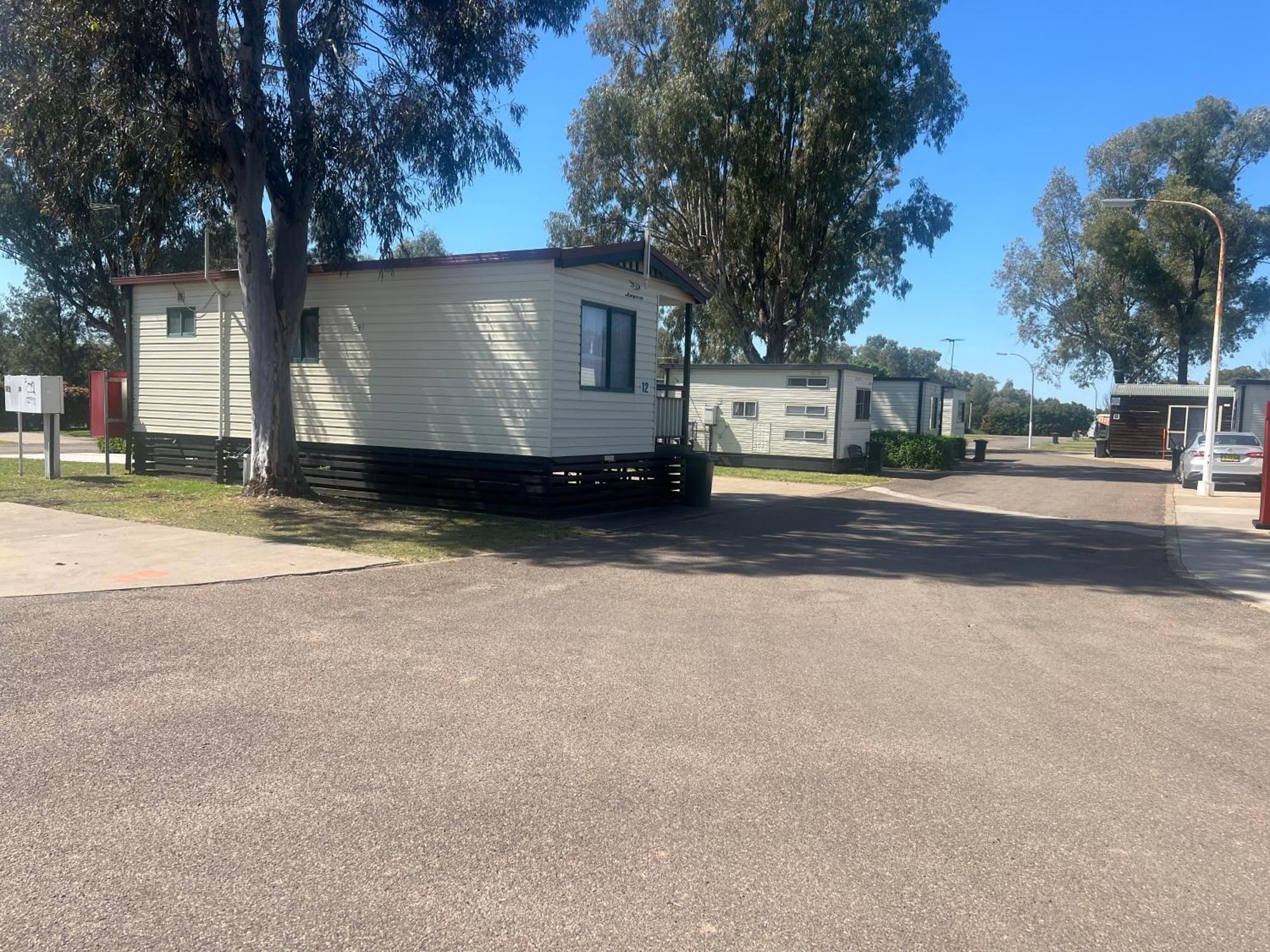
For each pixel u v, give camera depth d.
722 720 5.25
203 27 11.88
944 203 30.86
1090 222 48.84
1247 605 9.08
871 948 3.06
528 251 13.71
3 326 45.41
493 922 3.16
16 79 11.98
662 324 36.84
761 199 28.59
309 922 3.13
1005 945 3.10
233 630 6.98
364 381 15.57
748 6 27.72
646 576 9.74
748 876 3.51
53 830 3.75
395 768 4.45
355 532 11.91
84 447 26.97
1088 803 4.26
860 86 26.42
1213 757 4.88
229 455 17.20
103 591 8.12
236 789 4.18
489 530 12.62
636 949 3.03
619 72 31.09
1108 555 12.25
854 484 23.61
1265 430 15.06
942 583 9.84
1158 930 3.21
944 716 5.43
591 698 5.57
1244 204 45.62
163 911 3.18
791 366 27.94
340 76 13.20
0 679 5.65
